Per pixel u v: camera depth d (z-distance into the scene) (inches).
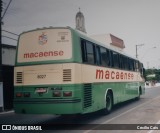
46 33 383.9
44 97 370.6
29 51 391.2
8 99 741.3
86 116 502.3
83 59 393.7
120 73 605.3
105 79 494.6
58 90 364.2
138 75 818.2
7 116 571.2
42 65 377.7
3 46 703.1
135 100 836.0
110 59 533.6
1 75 666.2
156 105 670.5
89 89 409.4
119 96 588.7
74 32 377.1
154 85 2842.0
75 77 363.3
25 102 382.9
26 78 386.9
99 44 473.7
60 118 495.2
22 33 402.6
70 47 369.1
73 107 356.8
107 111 505.7
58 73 367.9
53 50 375.6
